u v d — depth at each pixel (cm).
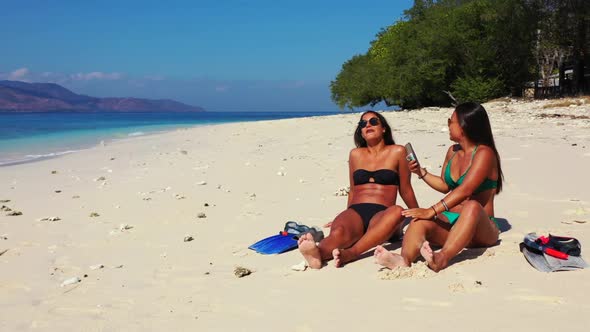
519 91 3509
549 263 416
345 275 437
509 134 1421
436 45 3503
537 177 810
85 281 464
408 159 508
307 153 1326
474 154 479
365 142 545
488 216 468
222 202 779
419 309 358
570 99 2705
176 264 501
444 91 3541
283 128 2470
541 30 3272
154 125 4012
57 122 4950
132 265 505
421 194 739
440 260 421
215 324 359
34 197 903
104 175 1163
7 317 389
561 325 317
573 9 3044
